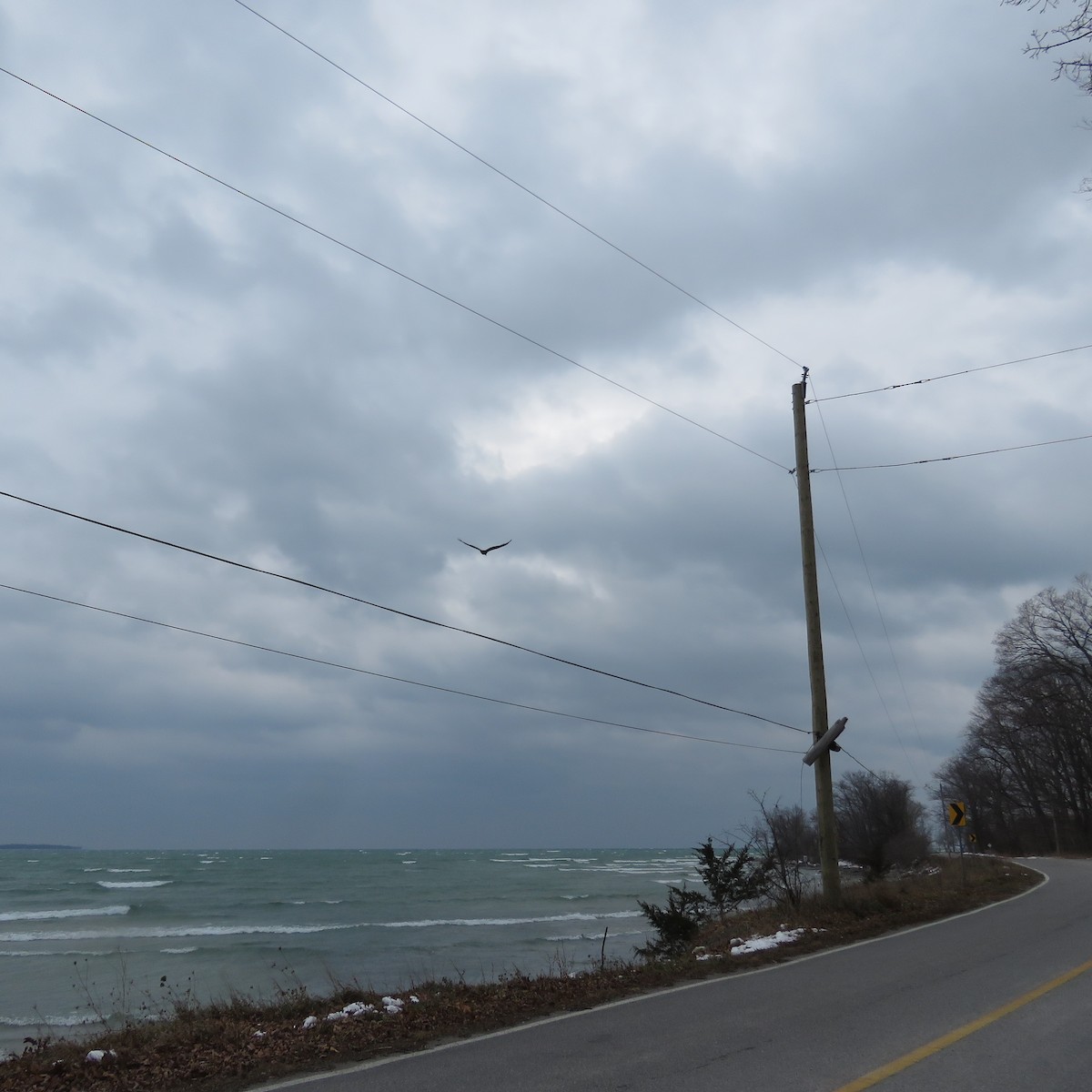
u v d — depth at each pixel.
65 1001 20.19
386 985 20.31
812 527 18.98
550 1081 6.50
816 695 18.20
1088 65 7.23
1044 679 59.66
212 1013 10.34
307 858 155.50
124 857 162.88
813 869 34.84
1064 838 71.06
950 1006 8.70
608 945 28.09
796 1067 6.58
